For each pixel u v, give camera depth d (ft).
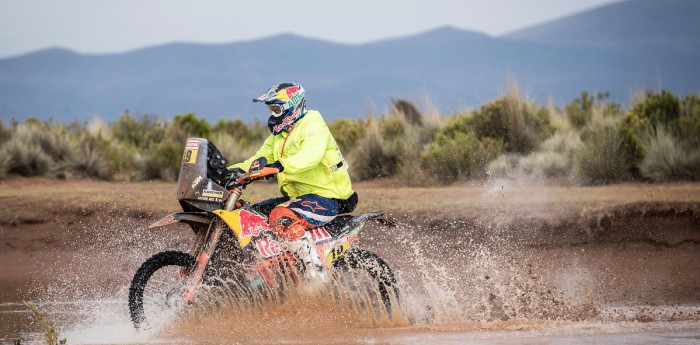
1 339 48.16
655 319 53.83
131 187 118.62
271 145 54.60
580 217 83.51
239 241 49.19
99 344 44.96
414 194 100.12
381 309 53.36
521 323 51.93
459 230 84.53
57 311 60.03
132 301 47.32
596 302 61.11
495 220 85.30
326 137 51.62
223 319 50.01
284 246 51.06
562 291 64.90
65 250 84.74
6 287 71.77
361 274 54.54
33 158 131.03
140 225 90.22
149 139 162.30
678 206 83.46
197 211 49.83
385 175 126.62
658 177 109.81
